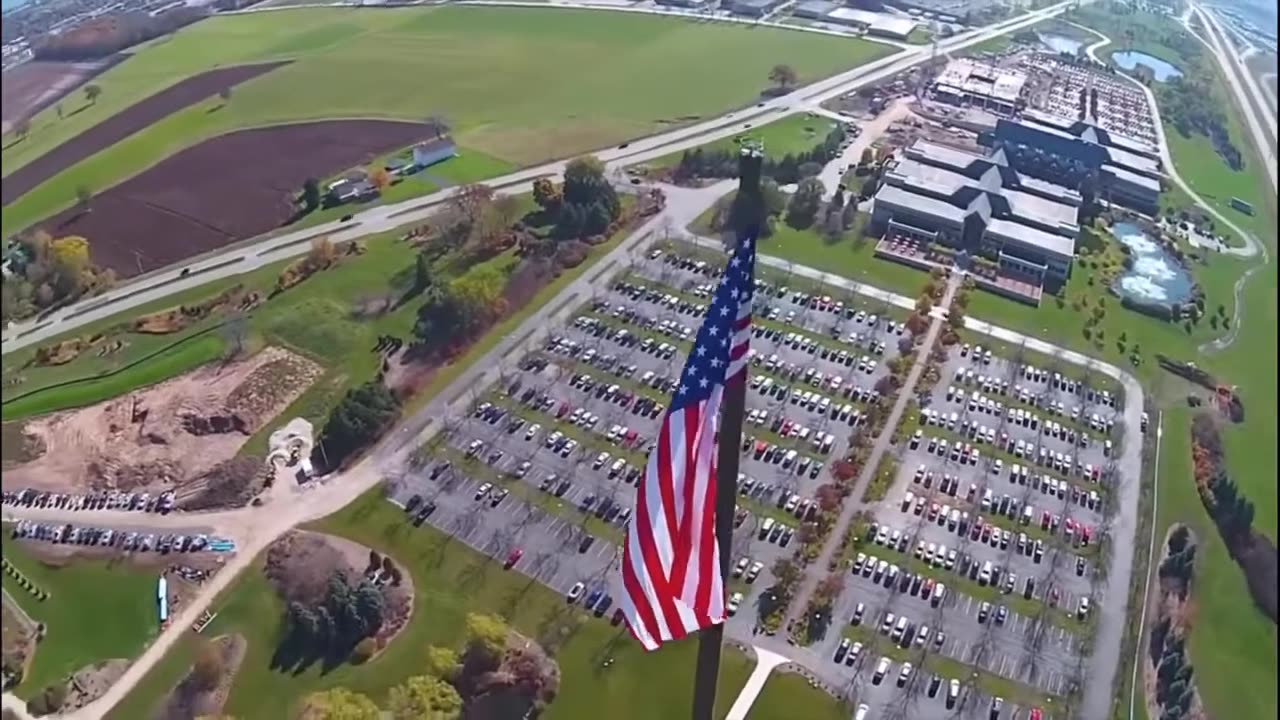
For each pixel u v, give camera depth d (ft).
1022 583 605.31
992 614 581.94
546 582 593.01
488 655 524.11
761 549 621.31
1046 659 556.92
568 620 566.77
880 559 616.39
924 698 530.27
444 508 646.33
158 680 531.91
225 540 618.44
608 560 609.83
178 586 586.45
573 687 529.04
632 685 531.09
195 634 557.74
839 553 617.62
